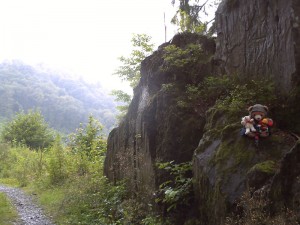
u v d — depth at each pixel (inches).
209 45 307.6
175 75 293.7
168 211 233.0
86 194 356.2
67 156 568.1
